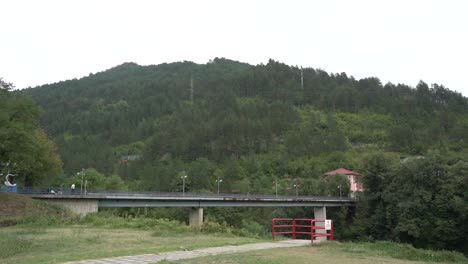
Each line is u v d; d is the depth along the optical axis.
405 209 68.88
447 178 67.19
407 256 18.25
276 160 164.25
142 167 155.50
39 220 33.34
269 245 18.75
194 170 131.25
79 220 34.12
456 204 61.66
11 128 44.31
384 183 80.75
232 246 18.28
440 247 63.75
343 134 199.62
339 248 18.25
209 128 183.50
